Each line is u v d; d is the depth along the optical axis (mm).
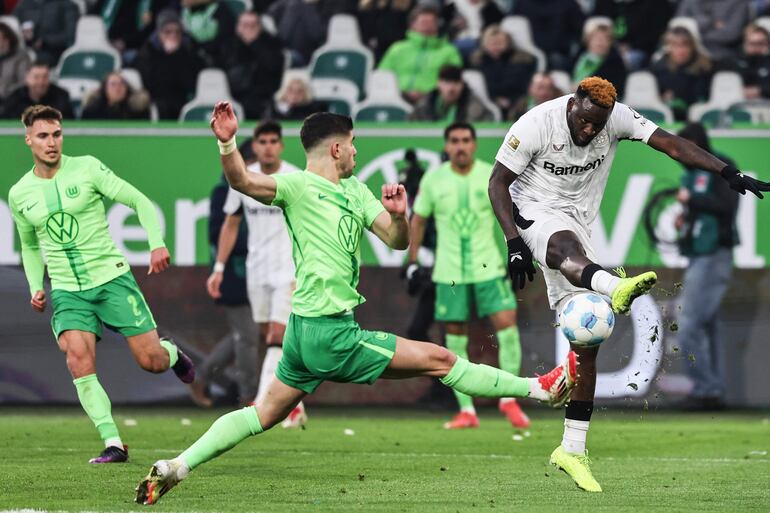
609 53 45969
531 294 38719
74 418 36906
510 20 47406
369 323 38844
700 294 38344
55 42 47688
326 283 18578
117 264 26125
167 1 49094
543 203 21172
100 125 38875
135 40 49281
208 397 39031
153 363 26484
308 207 18656
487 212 36625
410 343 18922
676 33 45469
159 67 45656
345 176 19297
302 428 32250
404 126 39125
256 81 46094
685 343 38406
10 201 26094
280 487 21797
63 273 25844
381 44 47438
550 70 46625
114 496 20203
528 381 19438
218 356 38844
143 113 44062
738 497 20641
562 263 19953
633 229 38656
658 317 38500
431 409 39750
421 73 46125
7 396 38531
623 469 25516
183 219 38844
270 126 34344
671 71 45531
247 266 36438
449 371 18984
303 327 18672
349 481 22812
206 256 38844
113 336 39094
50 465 25062
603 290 19078
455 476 23828
